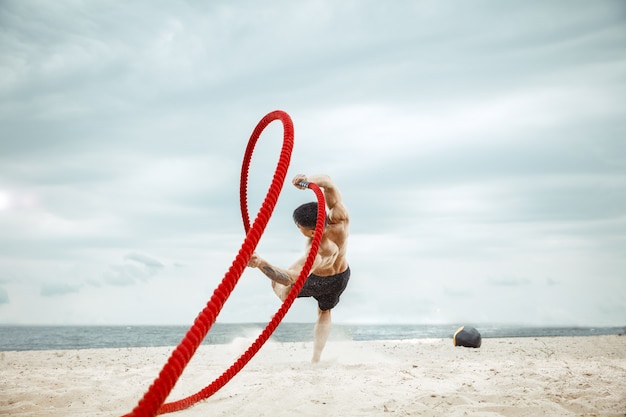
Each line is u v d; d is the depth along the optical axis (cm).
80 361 679
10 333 3388
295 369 531
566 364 565
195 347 220
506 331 3509
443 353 788
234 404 344
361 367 528
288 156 308
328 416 306
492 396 352
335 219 549
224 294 240
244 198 529
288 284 453
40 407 353
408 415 304
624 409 320
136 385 430
